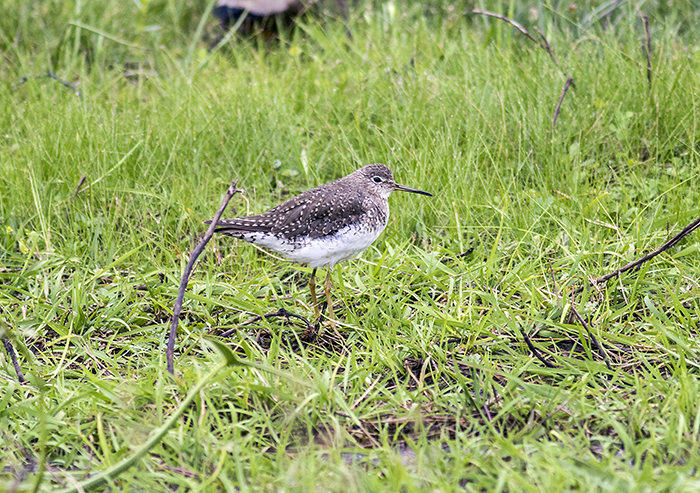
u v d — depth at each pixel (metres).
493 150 12.91
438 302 10.14
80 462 7.23
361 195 10.16
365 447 7.39
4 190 12.43
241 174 13.13
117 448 7.13
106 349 9.14
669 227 11.03
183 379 7.98
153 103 14.80
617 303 9.82
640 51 14.83
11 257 11.22
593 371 8.20
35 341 9.52
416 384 8.47
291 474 6.44
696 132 12.77
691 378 7.85
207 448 7.02
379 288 10.30
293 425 7.59
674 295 9.09
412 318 9.61
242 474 6.65
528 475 6.70
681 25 17.02
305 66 16.56
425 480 6.55
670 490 6.26
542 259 10.71
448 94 14.05
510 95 13.65
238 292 10.23
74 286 10.03
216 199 12.37
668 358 8.57
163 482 6.78
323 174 13.18
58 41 18.19
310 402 7.75
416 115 13.48
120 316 9.92
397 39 17.00
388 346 8.88
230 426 7.26
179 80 15.85
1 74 16.61
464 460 6.73
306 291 10.55
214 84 15.55
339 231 9.80
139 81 16.48
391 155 12.74
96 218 11.91
